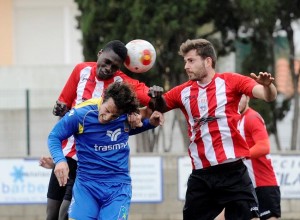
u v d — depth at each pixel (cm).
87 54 4753
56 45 6825
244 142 2133
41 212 4147
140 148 4900
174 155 4112
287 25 4897
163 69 4681
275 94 1978
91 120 1970
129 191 2041
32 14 6825
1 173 4159
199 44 2092
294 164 4059
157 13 4591
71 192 2219
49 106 5300
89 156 1997
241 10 4666
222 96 2097
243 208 2145
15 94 5284
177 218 4103
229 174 2141
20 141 5209
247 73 4878
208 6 4694
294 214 4059
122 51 2141
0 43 6775
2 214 4159
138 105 1983
